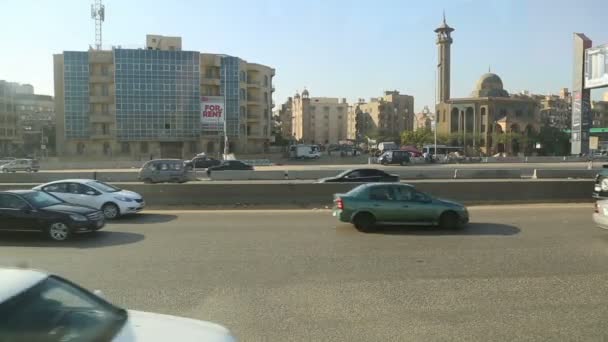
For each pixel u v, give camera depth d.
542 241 11.09
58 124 83.69
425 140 114.75
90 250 10.38
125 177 35.62
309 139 171.12
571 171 36.22
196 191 19.02
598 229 12.79
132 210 15.61
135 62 81.75
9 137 115.12
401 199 12.94
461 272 8.22
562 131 117.75
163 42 91.00
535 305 6.43
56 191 15.59
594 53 54.78
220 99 82.94
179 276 8.02
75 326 3.12
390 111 164.75
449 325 5.71
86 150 82.75
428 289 7.21
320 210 17.62
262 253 9.84
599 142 119.12
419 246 10.55
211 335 3.28
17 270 3.45
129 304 6.51
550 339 5.27
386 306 6.42
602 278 7.80
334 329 5.60
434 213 12.88
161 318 3.51
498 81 130.62
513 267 8.55
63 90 83.06
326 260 9.18
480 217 15.31
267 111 99.25
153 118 83.00
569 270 8.33
